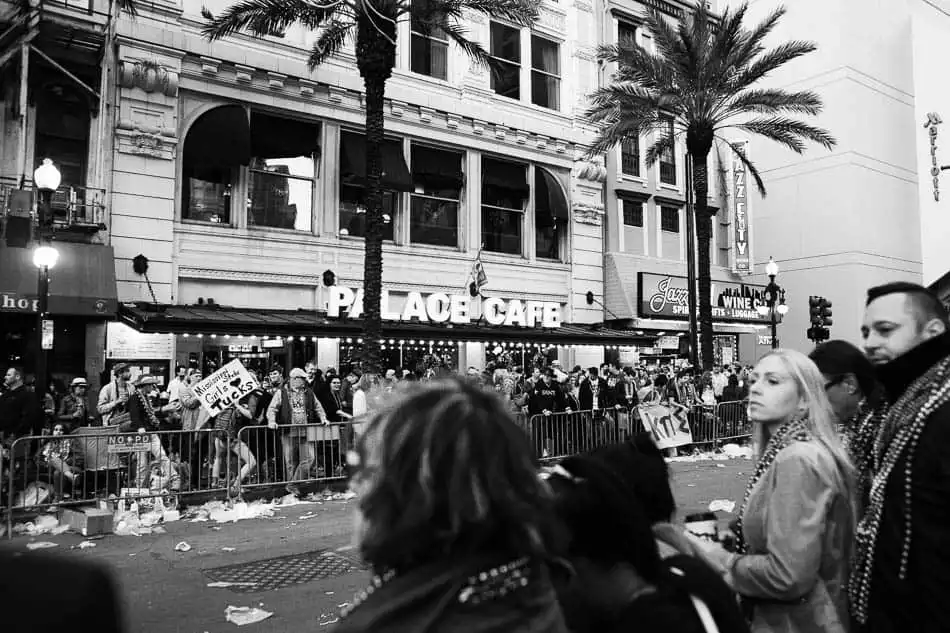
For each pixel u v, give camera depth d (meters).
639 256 25.36
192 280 16.11
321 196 18.12
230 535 7.81
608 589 1.67
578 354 22.98
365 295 12.84
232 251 16.58
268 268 17.06
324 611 5.29
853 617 2.25
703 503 9.20
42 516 8.27
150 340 15.13
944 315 2.40
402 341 17.84
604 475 1.75
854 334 31.59
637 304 23.66
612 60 19.62
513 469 1.29
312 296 17.88
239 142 16.36
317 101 18.08
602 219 24.64
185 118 16.19
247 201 17.06
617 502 1.69
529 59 22.73
